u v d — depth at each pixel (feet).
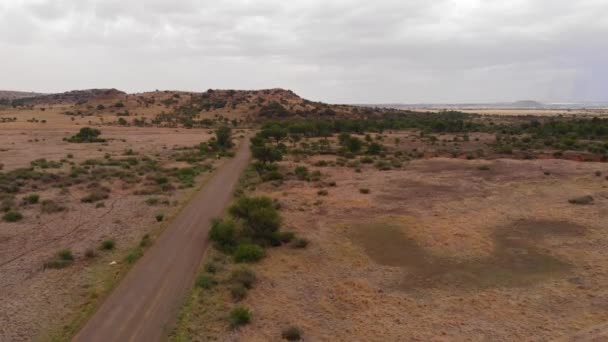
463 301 57.77
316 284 63.67
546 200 114.93
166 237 83.82
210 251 75.41
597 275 64.95
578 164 173.78
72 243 79.92
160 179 142.61
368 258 74.69
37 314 52.47
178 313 53.11
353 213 104.63
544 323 51.06
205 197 121.08
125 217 98.27
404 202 115.75
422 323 51.80
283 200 118.11
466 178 150.41
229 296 58.54
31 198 111.96
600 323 50.24
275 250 78.84
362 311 55.11
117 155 222.48
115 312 53.42
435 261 72.90
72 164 185.47
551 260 72.23
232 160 211.61
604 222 92.27
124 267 67.77
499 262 71.92
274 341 47.57
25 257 72.33
